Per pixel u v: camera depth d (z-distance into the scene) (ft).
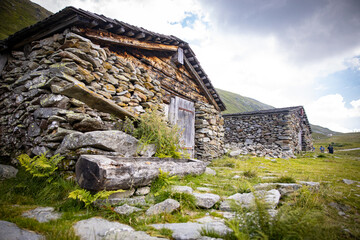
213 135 31.55
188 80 27.89
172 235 5.40
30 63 14.90
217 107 34.68
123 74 17.02
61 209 7.20
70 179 9.23
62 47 13.35
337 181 15.15
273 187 10.18
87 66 13.57
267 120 49.42
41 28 14.88
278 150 42.16
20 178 9.59
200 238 5.15
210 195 9.25
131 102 17.34
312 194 9.82
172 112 23.72
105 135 10.42
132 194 8.77
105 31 15.31
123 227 5.98
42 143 11.22
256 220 5.44
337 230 6.39
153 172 9.95
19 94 15.03
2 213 6.32
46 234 5.21
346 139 188.44
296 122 55.52
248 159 31.86
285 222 4.88
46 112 11.68
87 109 13.35
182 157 16.51
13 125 14.65
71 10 12.45
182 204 8.23
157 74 22.13
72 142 10.14
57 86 11.62
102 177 7.23
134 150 11.97
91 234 5.38
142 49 20.11
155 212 7.22
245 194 9.27
